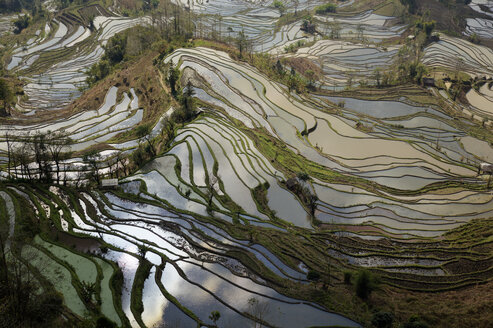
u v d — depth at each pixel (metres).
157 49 107.75
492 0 169.75
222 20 162.38
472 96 103.94
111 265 40.78
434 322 36.22
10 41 143.88
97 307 35.31
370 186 63.66
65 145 70.50
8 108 92.88
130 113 85.69
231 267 42.94
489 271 44.78
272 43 141.62
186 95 81.31
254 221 51.62
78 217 50.16
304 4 182.88
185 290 39.59
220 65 100.00
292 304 38.25
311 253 46.31
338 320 36.47
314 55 128.50
